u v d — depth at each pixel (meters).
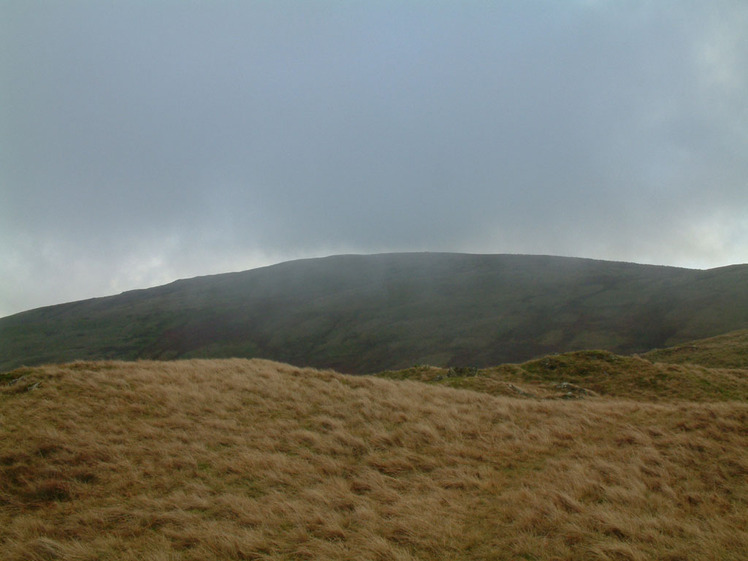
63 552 7.66
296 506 9.02
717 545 6.97
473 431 13.73
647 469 10.12
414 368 33.22
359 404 16.11
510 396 23.50
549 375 31.86
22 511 9.32
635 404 16.62
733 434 11.66
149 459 11.34
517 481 10.16
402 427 14.01
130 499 9.60
